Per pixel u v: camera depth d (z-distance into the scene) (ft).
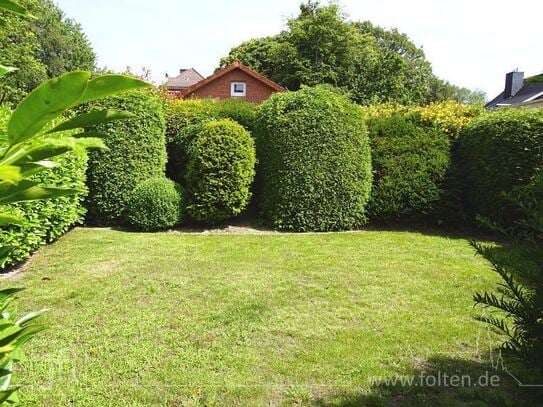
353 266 15.29
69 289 12.49
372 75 70.03
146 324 10.39
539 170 5.34
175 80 106.32
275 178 21.80
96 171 20.80
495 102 80.79
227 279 13.67
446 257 16.76
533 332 4.90
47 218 16.05
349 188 21.62
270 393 7.87
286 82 72.33
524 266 4.88
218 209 21.33
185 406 7.46
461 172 22.68
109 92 1.85
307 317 10.94
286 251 17.29
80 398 7.56
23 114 1.73
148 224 20.61
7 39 50.93
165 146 24.07
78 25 97.25
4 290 2.70
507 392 7.72
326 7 74.23
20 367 8.37
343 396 7.80
